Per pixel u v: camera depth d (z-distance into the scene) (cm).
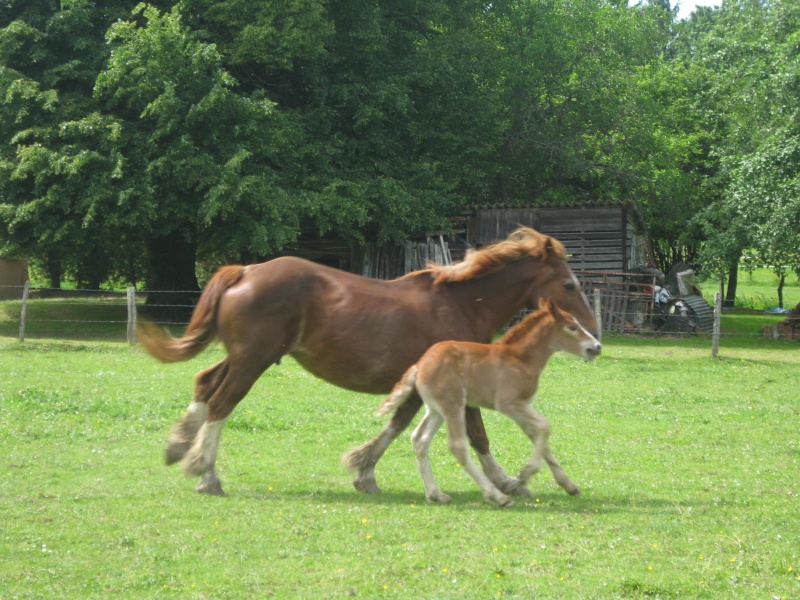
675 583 573
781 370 1875
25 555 611
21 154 2095
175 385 1438
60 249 2444
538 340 797
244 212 2205
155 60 2191
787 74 2488
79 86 2353
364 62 2675
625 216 2728
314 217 2369
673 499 816
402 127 2744
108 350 1878
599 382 1647
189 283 2792
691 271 3067
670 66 4384
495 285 885
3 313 2806
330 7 2589
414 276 877
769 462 997
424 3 2844
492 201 3575
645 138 3506
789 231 2470
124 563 600
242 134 2245
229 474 886
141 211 2102
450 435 776
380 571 588
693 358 2034
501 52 3238
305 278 836
